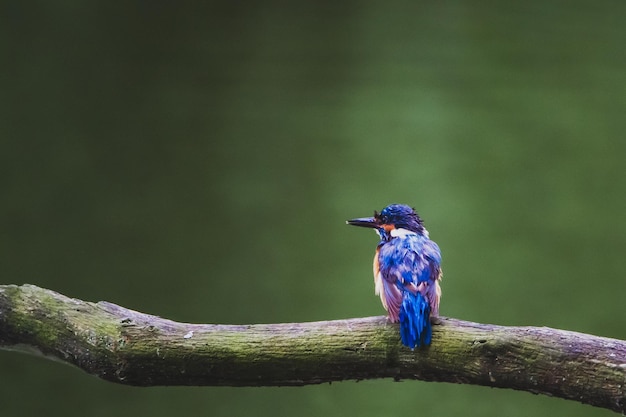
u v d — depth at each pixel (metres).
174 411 9.52
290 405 9.61
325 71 15.31
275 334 4.13
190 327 4.19
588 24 16.27
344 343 4.09
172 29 16.08
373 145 13.85
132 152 13.69
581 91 14.99
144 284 11.44
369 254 12.05
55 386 9.58
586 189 13.20
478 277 11.71
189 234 12.20
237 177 13.34
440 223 12.57
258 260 11.93
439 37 16.30
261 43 16.02
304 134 14.14
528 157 13.73
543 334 3.91
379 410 9.48
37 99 14.48
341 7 16.45
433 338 4.03
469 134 14.17
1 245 11.95
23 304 4.25
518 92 14.98
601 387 3.79
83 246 12.04
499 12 16.31
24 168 13.34
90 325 4.18
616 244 12.23
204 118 14.35
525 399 9.68
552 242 12.26
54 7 15.80
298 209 12.73
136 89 14.86
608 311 11.17
